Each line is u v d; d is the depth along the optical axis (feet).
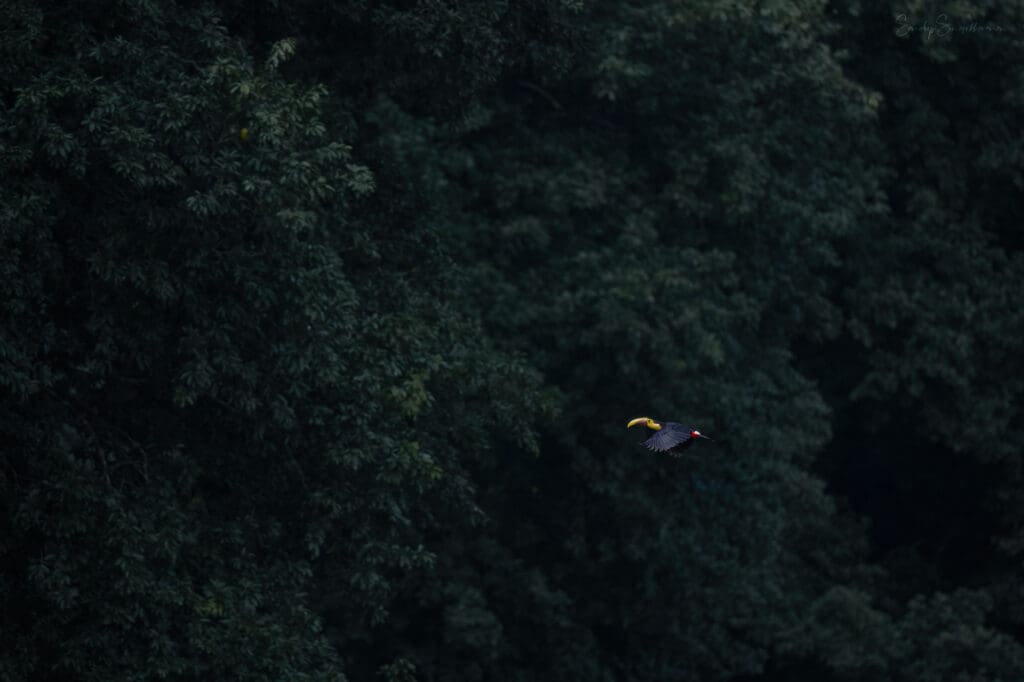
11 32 149.38
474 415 207.21
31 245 149.48
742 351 265.34
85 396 166.40
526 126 259.80
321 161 167.32
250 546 175.63
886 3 291.17
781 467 271.69
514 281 249.75
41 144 148.15
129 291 160.15
